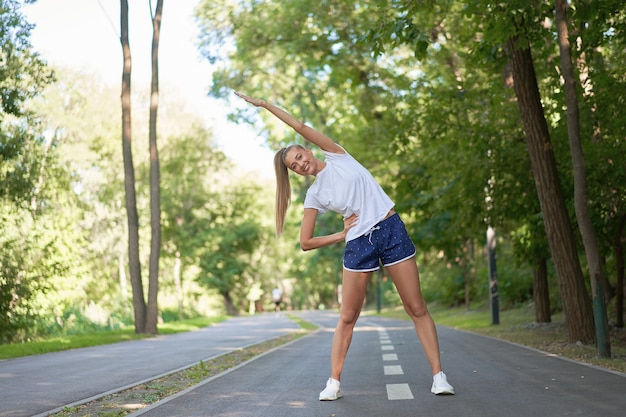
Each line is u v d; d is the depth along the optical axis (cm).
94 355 1393
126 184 2338
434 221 2708
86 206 3612
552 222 1345
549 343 1361
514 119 1698
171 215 5594
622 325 1616
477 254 3647
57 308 2788
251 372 909
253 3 2769
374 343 1499
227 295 6950
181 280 6103
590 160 1490
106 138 4481
